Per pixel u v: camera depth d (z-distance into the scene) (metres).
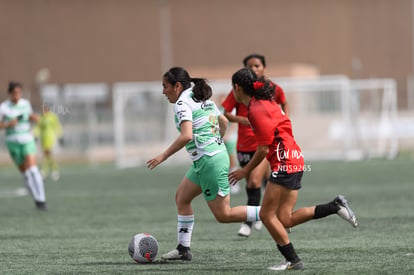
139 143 106.50
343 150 97.44
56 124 80.56
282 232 24.62
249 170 24.58
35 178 48.31
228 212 26.88
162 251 31.06
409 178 65.38
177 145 25.55
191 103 26.27
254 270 25.38
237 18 188.50
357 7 191.38
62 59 188.75
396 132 104.00
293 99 99.25
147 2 188.62
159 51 188.38
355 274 24.14
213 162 26.42
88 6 189.12
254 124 24.05
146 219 42.91
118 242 33.84
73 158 113.56
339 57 189.50
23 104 48.44
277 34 188.38
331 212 25.33
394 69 193.00
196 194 27.47
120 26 189.12
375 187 58.38
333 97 98.38
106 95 162.62
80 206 50.91
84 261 28.50
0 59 188.25
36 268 27.09
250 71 24.31
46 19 188.50
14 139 48.28
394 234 33.81
